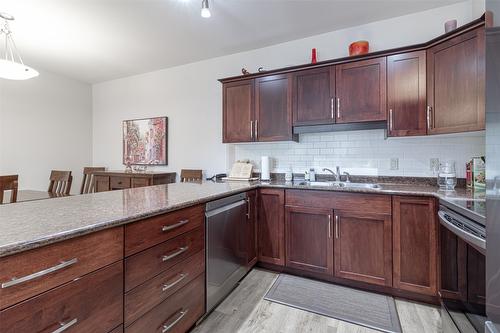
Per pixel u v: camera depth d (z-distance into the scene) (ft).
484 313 3.86
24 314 2.59
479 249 3.80
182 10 7.89
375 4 7.64
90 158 15.49
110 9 7.82
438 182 7.38
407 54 7.01
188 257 5.04
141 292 3.95
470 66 5.86
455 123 6.15
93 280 3.25
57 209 4.12
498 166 2.43
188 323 5.02
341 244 7.06
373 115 7.41
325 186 7.50
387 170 8.49
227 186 7.54
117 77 14.30
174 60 11.88
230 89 9.55
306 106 8.29
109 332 3.44
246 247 7.44
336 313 5.97
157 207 4.33
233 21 8.52
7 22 8.52
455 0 7.45
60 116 14.08
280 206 7.88
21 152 12.59
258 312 6.00
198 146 12.12
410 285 6.30
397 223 6.43
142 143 13.66
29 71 7.39
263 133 8.96
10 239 2.62
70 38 9.68
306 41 9.68
